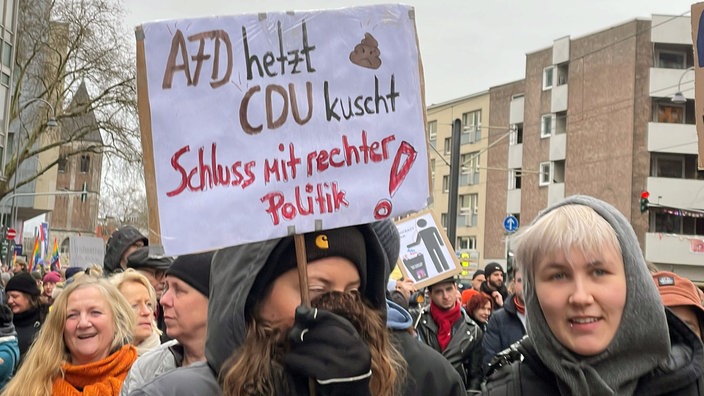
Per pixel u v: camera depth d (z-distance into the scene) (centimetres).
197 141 257
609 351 262
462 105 5250
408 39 273
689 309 346
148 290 495
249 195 257
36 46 3375
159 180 255
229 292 245
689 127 3950
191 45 259
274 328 236
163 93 257
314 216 257
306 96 265
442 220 5356
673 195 3928
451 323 705
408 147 271
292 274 249
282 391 228
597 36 4188
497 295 1005
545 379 275
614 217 270
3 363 527
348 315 236
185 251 253
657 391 267
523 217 4606
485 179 4981
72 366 414
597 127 4159
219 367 243
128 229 639
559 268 265
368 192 265
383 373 238
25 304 702
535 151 4556
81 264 1691
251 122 261
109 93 3312
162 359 378
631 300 262
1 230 3550
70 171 7169
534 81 4581
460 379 291
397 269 775
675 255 3878
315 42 267
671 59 4019
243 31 262
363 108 269
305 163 262
